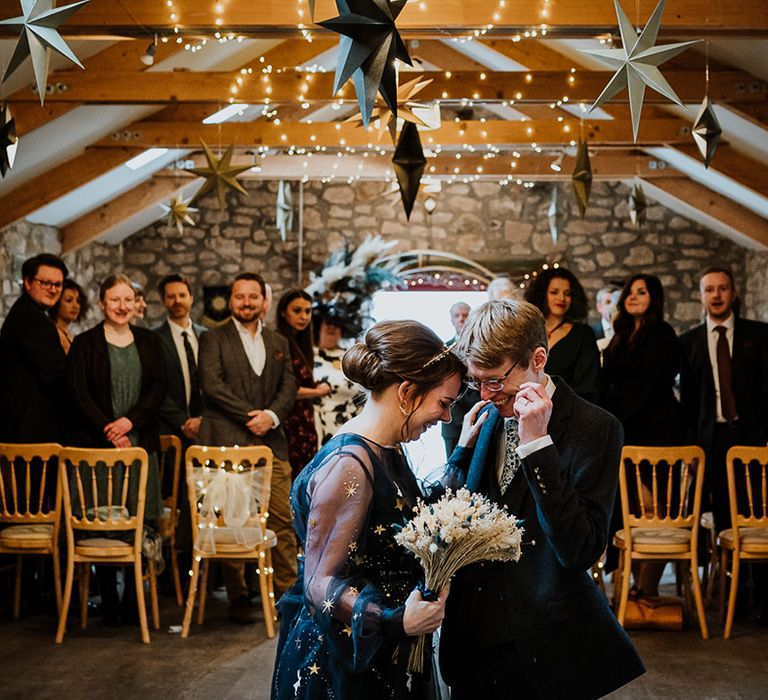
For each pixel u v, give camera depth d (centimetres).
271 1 587
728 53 777
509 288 604
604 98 406
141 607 549
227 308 1316
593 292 1316
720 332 630
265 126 992
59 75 779
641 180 1175
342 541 232
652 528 554
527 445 241
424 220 1320
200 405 725
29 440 623
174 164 1155
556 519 240
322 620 229
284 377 632
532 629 250
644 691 467
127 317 605
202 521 559
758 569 585
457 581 263
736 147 947
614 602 597
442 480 274
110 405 594
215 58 909
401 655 235
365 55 332
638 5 580
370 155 1206
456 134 982
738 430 620
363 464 237
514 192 1322
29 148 857
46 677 487
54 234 1119
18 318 627
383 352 245
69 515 549
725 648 538
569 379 587
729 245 1308
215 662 513
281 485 618
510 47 983
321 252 1320
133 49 790
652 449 545
